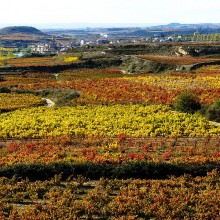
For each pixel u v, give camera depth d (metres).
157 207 27.86
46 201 29.45
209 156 37.62
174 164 34.44
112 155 38.38
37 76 111.69
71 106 63.09
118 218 26.47
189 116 53.88
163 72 117.75
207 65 119.62
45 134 47.25
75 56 156.50
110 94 70.69
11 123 52.44
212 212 27.14
